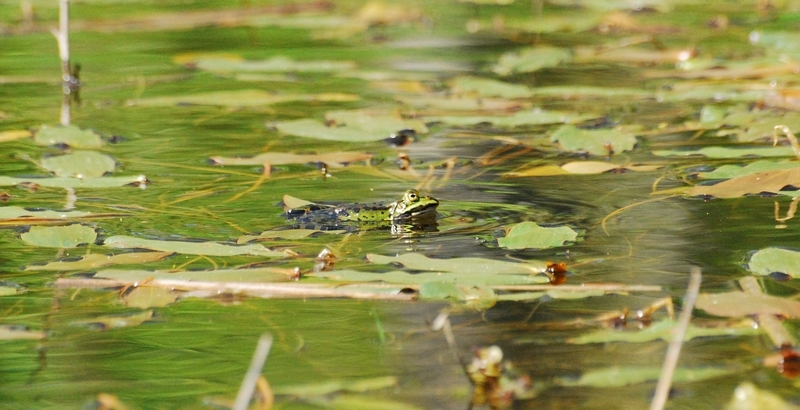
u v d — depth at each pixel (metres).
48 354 6.30
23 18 22.22
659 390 5.17
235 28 22.12
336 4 24.88
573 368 5.99
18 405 5.57
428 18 22.53
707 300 6.78
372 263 7.97
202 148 12.26
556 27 20.78
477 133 13.25
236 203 9.83
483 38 20.41
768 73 15.86
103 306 7.13
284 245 8.54
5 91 15.55
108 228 8.88
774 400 5.26
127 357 6.25
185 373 6.02
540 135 13.01
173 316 6.97
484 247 8.44
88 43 19.78
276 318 6.93
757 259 7.67
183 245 8.15
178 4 24.42
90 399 5.67
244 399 4.87
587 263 7.89
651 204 9.60
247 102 14.51
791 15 22.05
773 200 9.64
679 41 19.36
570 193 10.12
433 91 15.45
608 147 11.60
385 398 5.62
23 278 7.62
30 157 11.65
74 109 14.35
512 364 6.06
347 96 15.13
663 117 13.62
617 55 17.84
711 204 9.55
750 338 6.37
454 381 5.84
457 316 6.91
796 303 6.72
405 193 9.43
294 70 16.83
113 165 10.97
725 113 13.63
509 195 10.12
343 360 6.17
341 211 9.42
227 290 7.32
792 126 12.26
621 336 6.21
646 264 7.83
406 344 6.43
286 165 11.65
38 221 9.05
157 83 16.30
